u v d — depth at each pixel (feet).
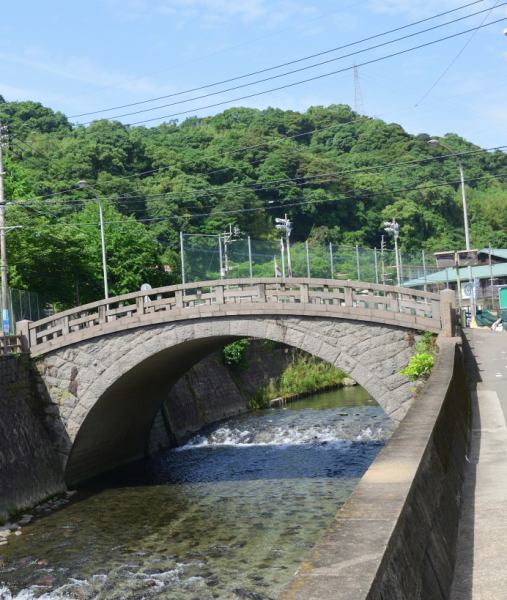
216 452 110.01
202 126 360.48
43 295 141.79
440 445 27.22
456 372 48.24
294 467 94.07
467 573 20.56
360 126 333.42
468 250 160.35
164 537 65.98
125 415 99.04
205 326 82.58
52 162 228.63
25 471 79.51
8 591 53.52
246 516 71.36
